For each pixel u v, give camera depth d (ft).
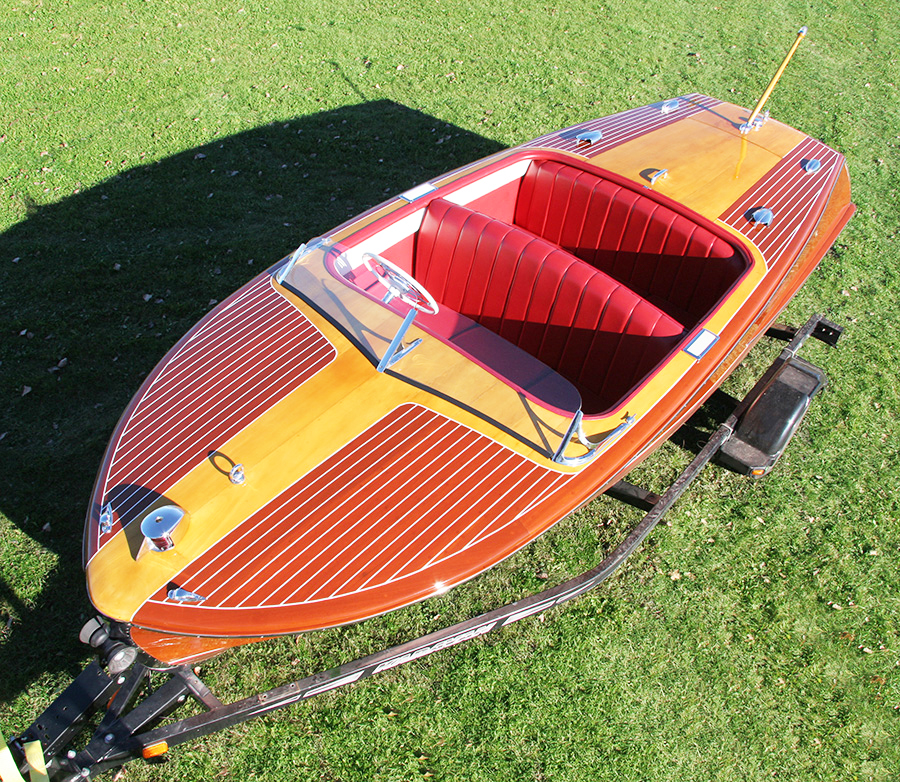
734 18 32.40
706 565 12.62
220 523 8.81
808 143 16.11
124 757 8.63
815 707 10.93
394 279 11.33
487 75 26.37
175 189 20.31
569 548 12.70
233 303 12.05
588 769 10.07
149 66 25.81
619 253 14.40
